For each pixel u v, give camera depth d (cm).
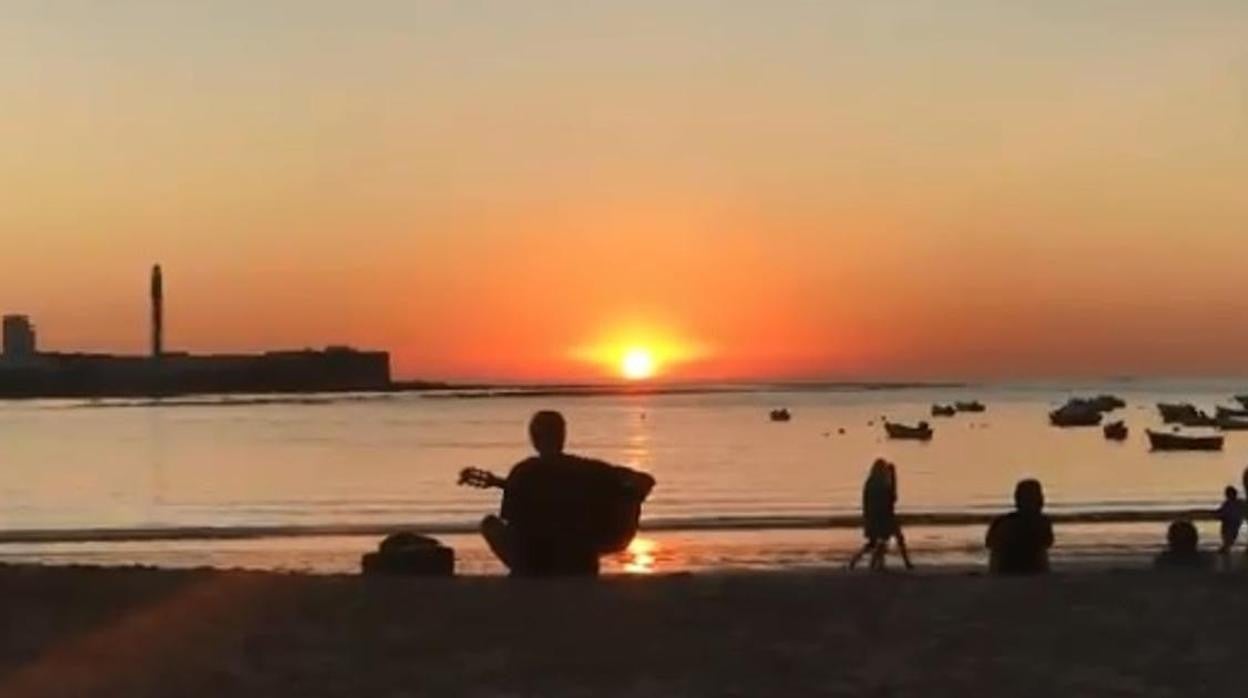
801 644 904
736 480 7962
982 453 11000
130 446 12725
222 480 8250
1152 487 7256
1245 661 871
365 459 10438
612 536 1177
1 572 1083
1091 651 894
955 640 915
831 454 10888
